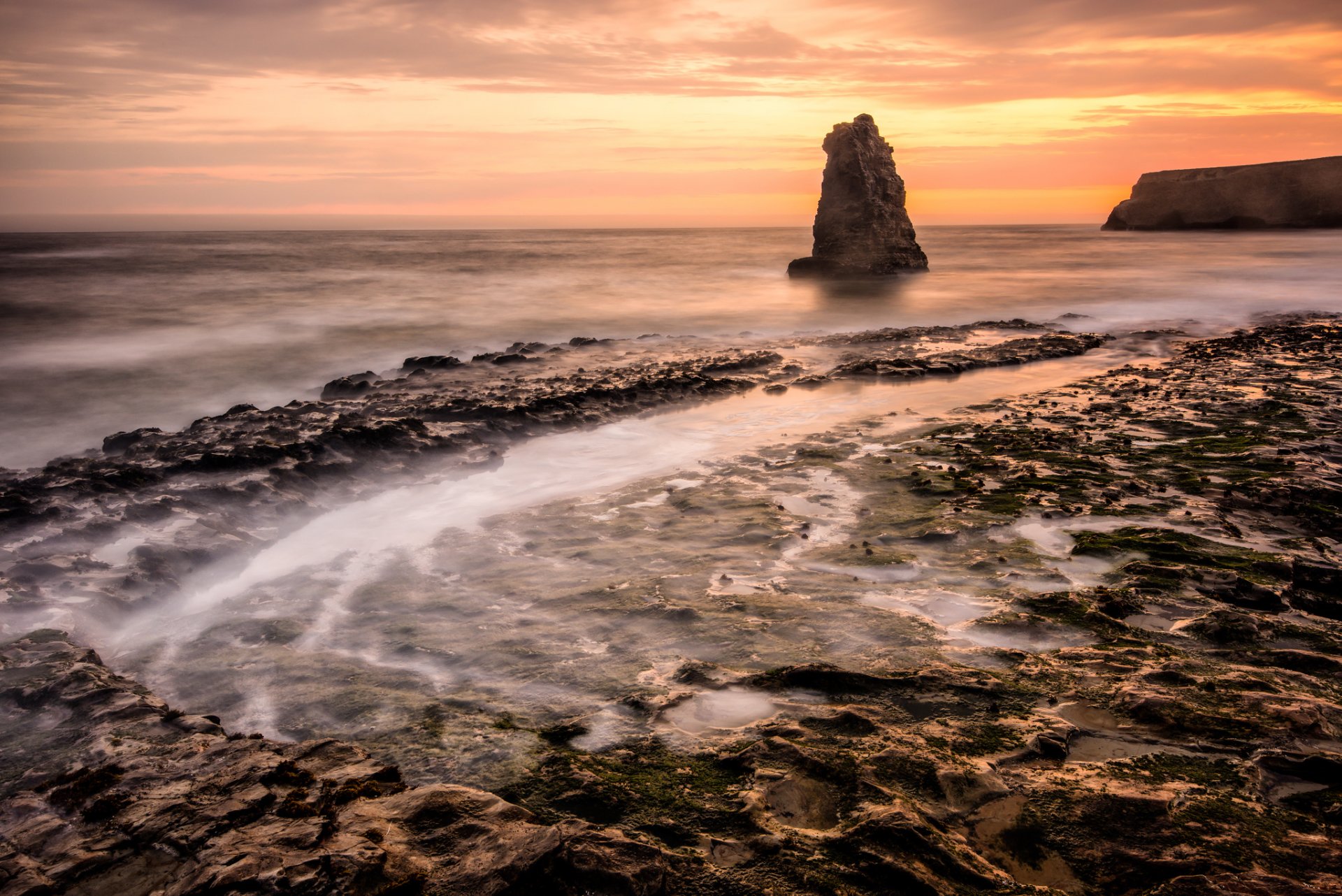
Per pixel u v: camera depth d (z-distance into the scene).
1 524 9.30
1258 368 17.73
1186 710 4.97
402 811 4.09
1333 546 7.76
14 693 5.75
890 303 35.59
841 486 10.64
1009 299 36.12
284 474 11.27
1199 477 9.98
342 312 31.39
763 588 7.43
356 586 8.06
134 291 36.00
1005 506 9.25
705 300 36.72
